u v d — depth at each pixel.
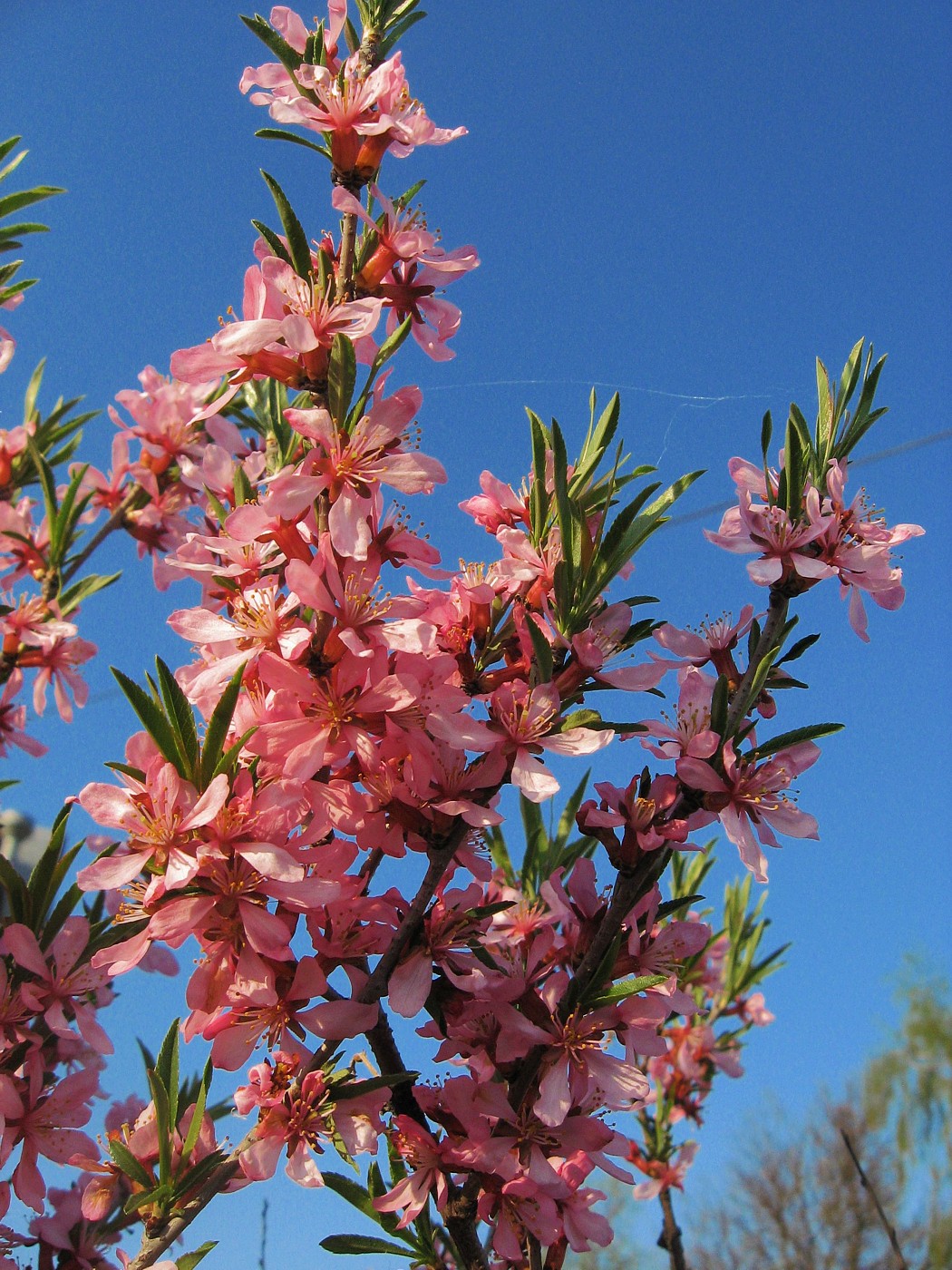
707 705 0.27
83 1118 0.27
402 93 0.28
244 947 0.24
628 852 0.26
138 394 0.41
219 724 0.24
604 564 0.27
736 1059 0.45
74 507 0.38
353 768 0.26
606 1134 0.26
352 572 0.25
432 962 0.26
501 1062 0.26
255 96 0.28
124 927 0.26
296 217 0.26
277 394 0.34
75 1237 0.29
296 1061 0.26
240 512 0.26
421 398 0.26
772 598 0.27
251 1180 0.25
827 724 0.26
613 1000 0.25
